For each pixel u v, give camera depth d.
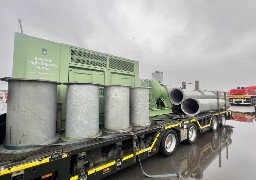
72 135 3.25
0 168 2.03
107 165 3.37
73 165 2.92
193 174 4.32
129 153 3.92
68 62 4.28
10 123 2.64
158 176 4.12
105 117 4.04
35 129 2.72
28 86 2.70
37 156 2.43
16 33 3.58
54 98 3.11
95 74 4.84
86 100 3.32
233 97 26.30
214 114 8.92
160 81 8.21
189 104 7.58
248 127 10.67
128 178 4.06
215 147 6.57
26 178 2.24
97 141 3.29
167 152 5.32
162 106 7.70
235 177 4.20
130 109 4.67
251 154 5.88
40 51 3.85
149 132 4.45
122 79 5.62
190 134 6.77
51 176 2.56
